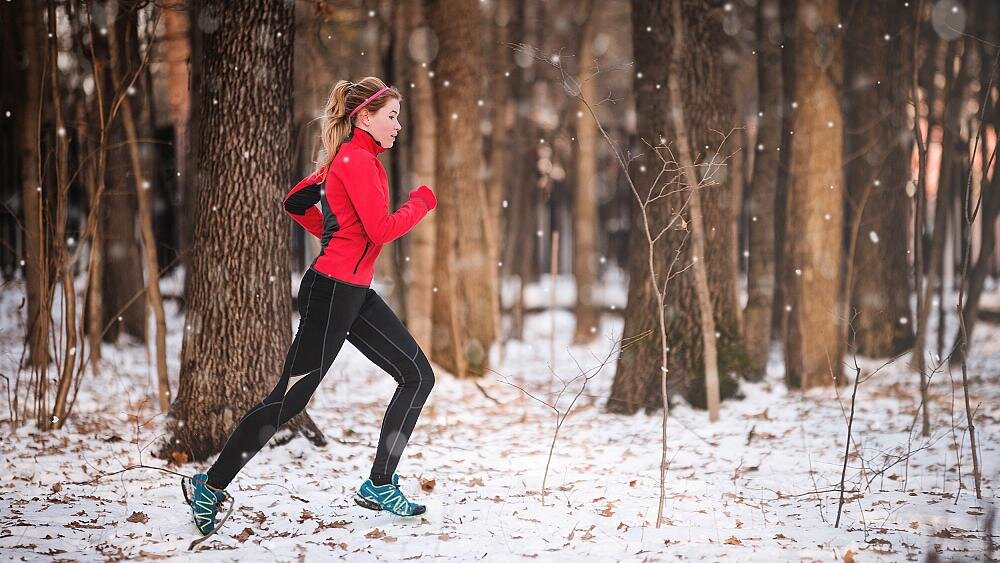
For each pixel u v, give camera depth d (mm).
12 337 11859
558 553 4203
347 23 13250
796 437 7355
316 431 6855
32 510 4809
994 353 12211
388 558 4105
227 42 6316
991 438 6945
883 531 4590
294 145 7961
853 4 10906
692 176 8289
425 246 10969
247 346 6391
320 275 4488
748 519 4918
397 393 4730
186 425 6332
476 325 11633
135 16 8141
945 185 11203
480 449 7105
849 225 11977
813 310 9664
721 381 8977
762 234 10250
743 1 11422
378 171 4496
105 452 6289
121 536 4352
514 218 16203
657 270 8750
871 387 9727
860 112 11703
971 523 4707
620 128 18656
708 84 8812
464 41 11742
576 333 15656
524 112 16141
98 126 8438
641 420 8406
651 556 4129
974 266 11391
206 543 4281
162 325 7785
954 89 11133
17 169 13312
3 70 12094
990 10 11344
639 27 8914
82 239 7133
